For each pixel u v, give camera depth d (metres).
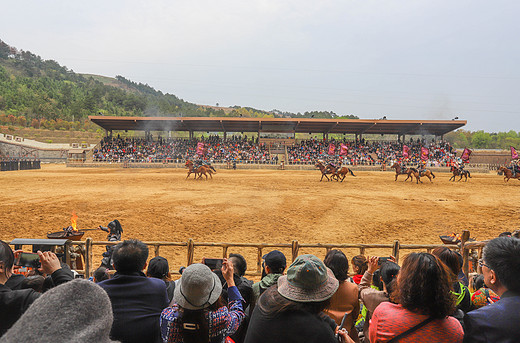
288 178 31.52
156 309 2.78
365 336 3.68
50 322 0.96
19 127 100.75
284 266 3.51
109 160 48.53
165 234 10.94
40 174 32.69
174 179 28.95
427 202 18.23
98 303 1.09
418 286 2.05
